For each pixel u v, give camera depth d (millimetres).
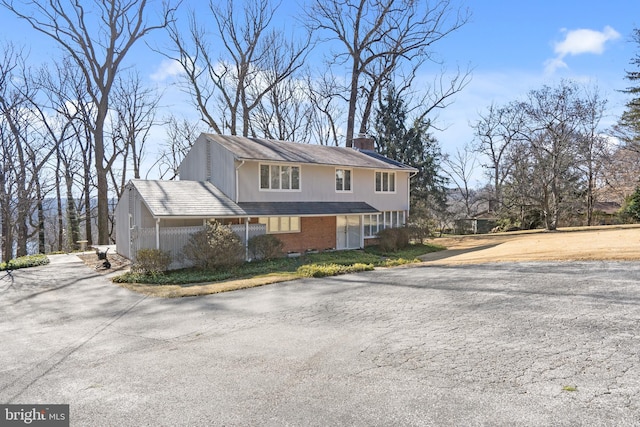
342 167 23922
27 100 25359
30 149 25203
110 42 27562
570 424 3543
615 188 35719
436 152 39750
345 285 11820
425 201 37844
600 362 4883
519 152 33125
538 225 36719
